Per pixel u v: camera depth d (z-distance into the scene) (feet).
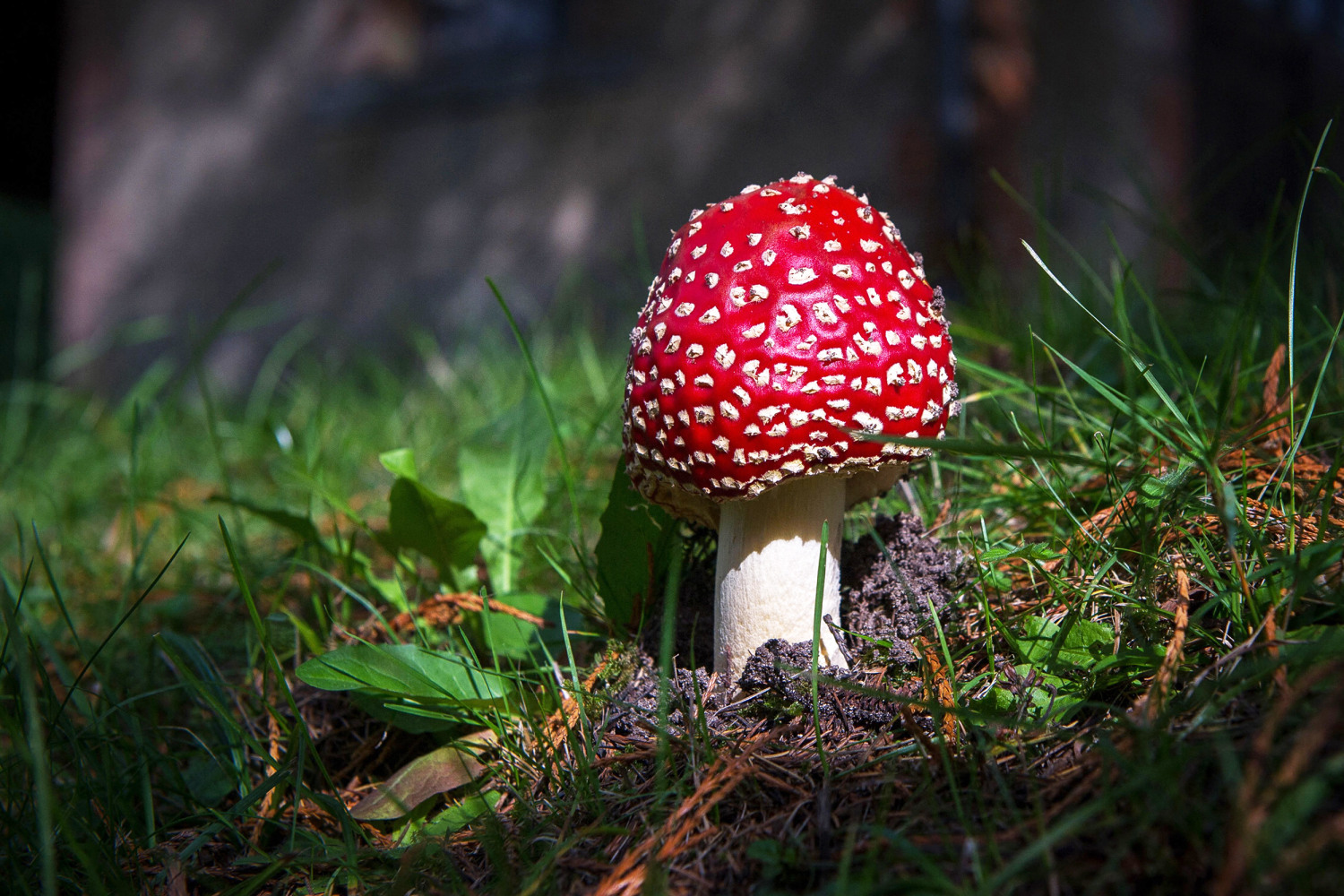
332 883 0.96
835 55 2.79
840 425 0.95
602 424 1.67
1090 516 1.13
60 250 4.36
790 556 1.05
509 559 1.30
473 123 3.51
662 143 3.15
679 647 1.12
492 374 2.39
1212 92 2.97
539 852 0.94
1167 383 1.33
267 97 3.92
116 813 1.04
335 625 1.26
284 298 3.92
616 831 0.91
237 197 4.00
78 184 4.28
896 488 1.29
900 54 2.66
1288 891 0.76
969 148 2.53
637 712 1.04
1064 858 0.83
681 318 0.98
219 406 3.09
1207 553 1.01
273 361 3.87
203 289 4.08
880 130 2.69
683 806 0.91
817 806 0.92
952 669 0.97
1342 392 1.15
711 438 0.98
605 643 1.17
